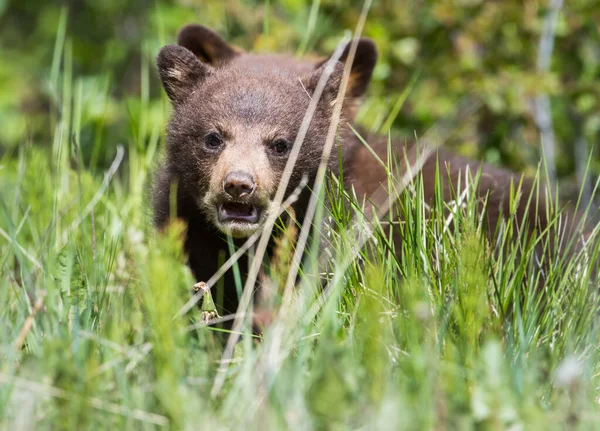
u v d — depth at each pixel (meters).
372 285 7.91
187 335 7.62
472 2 15.88
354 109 13.21
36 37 25.55
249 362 7.08
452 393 6.68
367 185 11.00
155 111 18.00
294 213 9.72
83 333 7.30
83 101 17.19
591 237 9.14
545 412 6.79
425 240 8.75
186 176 10.12
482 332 7.66
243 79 10.34
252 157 9.62
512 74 15.65
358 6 16.36
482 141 16.12
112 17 25.03
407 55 15.74
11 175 16.92
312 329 7.91
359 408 6.43
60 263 8.58
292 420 6.31
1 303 8.41
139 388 6.75
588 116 16.36
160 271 7.12
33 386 6.40
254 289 9.73
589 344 7.98
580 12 15.99
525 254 8.80
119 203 11.89
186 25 13.62
